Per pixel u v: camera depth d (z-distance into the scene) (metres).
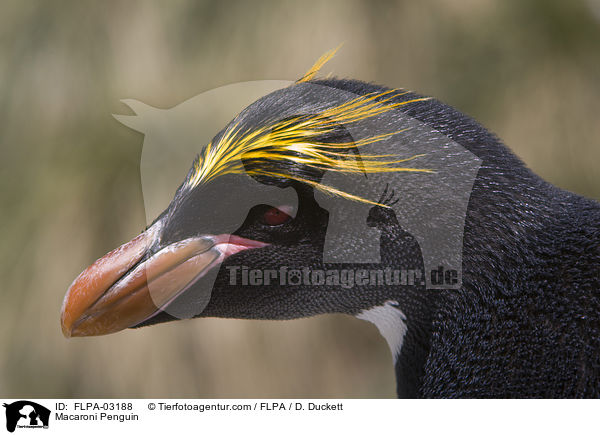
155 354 10.40
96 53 10.78
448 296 4.64
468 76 10.52
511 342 4.50
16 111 10.85
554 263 4.46
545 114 10.42
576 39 10.59
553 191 4.87
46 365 10.38
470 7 10.66
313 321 10.84
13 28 11.09
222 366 10.46
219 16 10.59
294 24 10.32
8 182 10.73
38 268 10.46
